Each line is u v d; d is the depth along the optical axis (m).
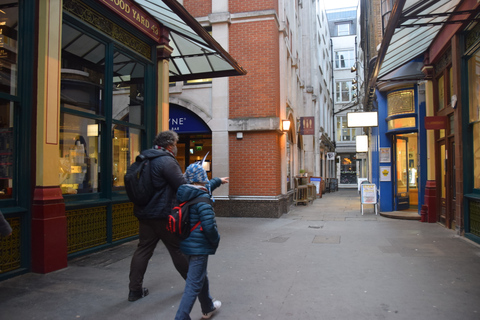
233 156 11.87
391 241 7.43
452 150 8.74
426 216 10.14
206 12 12.25
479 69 7.10
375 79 10.09
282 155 12.86
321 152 27.69
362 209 12.40
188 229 3.13
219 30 12.02
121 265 5.35
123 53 7.12
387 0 11.17
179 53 9.19
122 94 7.09
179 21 7.02
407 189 12.56
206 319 3.48
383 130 12.09
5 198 4.65
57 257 5.02
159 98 8.09
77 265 5.31
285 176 13.02
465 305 3.81
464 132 7.66
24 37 4.94
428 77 9.95
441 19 7.68
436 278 4.80
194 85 12.15
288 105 14.34
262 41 11.80
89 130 6.27
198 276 3.12
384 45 6.93
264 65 11.77
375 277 4.88
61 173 5.64
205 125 12.20
